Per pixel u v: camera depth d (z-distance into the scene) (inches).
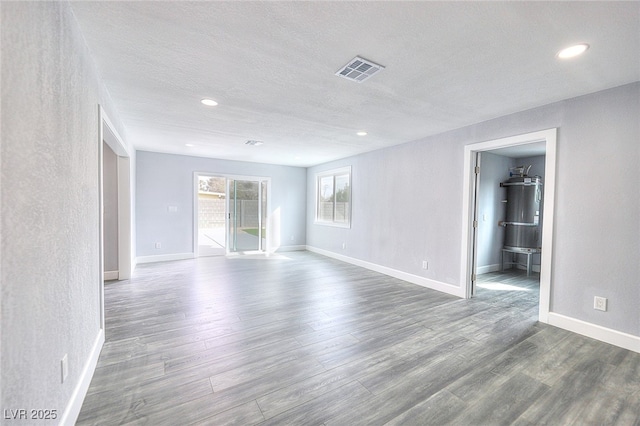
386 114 128.0
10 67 38.0
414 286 167.3
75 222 63.0
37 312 45.0
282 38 71.6
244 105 118.3
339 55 79.4
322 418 62.2
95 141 83.8
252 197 280.8
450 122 139.0
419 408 65.7
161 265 217.0
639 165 91.0
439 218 159.5
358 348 93.4
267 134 166.1
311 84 97.8
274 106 119.5
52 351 50.4
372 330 107.0
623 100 94.2
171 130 159.0
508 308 131.3
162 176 231.8
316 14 62.2
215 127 152.3
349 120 137.6
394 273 188.9
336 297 145.8
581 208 103.6
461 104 114.9
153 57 80.6
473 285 148.6
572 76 89.4
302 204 303.9
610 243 97.0
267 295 147.9
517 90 100.5
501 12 60.6
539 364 84.3
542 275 114.3
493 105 115.2
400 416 63.1
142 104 117.3
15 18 38.9
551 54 77.0
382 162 201.2
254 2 58.4
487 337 101.6
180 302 135.6
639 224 91.1
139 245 224.2
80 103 67.4
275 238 288.5
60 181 54.3
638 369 81.6
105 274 173.8
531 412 64.6
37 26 45.0
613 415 63.8
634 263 92.1
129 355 86.8
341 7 59.8
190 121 141.7
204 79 94.6
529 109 118.7
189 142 190.4
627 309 93.5
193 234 247.1
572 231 106.0
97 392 69.6
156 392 69.9
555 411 65.0
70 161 59.8
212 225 277.1
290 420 61.5
